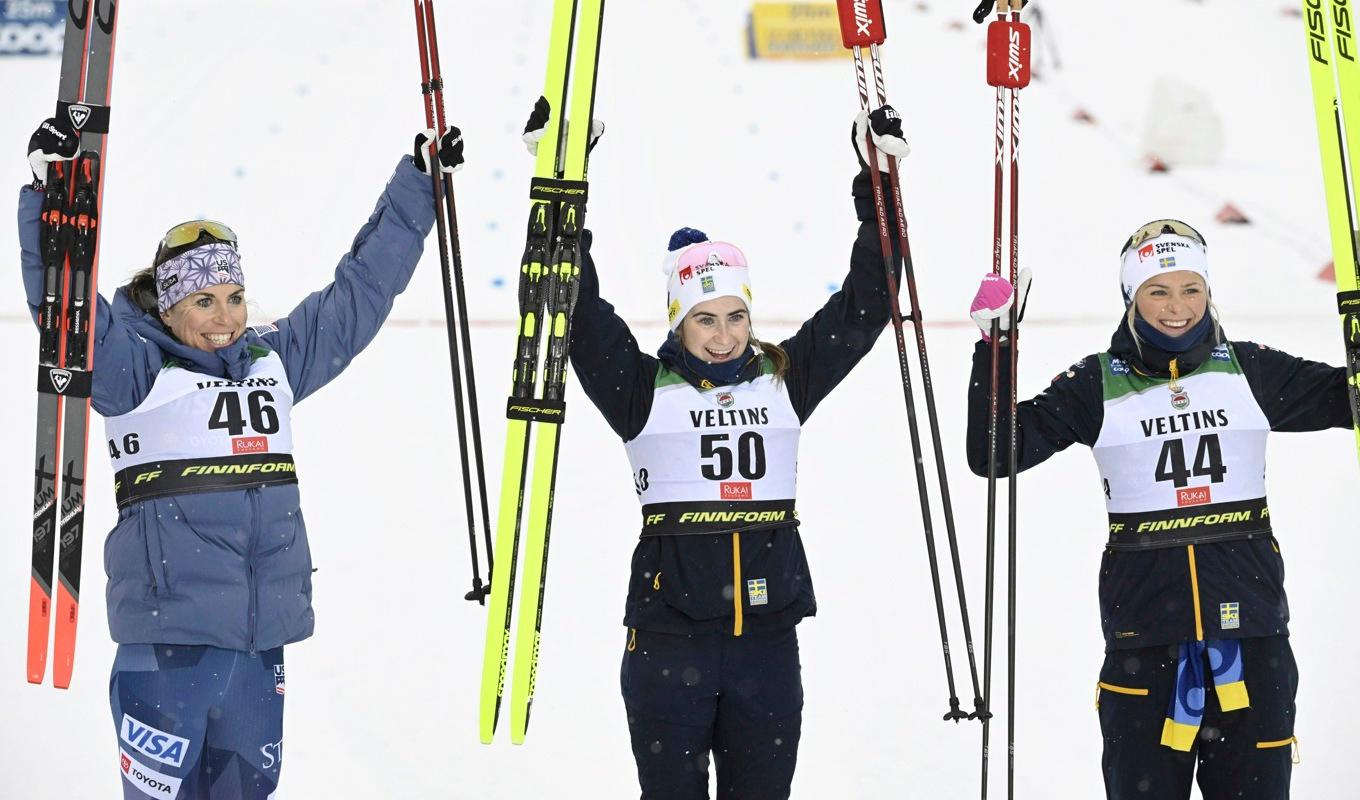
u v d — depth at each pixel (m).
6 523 23.23
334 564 21.95
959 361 31.34
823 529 23.30
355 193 48.69
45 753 16.33
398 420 28.36
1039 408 13.48
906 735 16.84
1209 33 69.81
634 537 23.00
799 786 15.62
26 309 36.22
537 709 17.62
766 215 46.53
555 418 13.27
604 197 48.50
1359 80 13.80
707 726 12.88
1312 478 25.09
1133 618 12.77
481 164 51.41
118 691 12.52
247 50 70.00
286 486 13.07
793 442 13.52
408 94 61.56
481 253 41.72
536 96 60.56
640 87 64.25
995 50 13.71
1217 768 12.70
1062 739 16.69
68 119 12.96
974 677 13.21
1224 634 12.44
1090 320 35.62
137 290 13.52
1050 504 24.05
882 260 13.61
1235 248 42.75
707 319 13.32
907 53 68.62
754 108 60.44
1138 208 46.81
